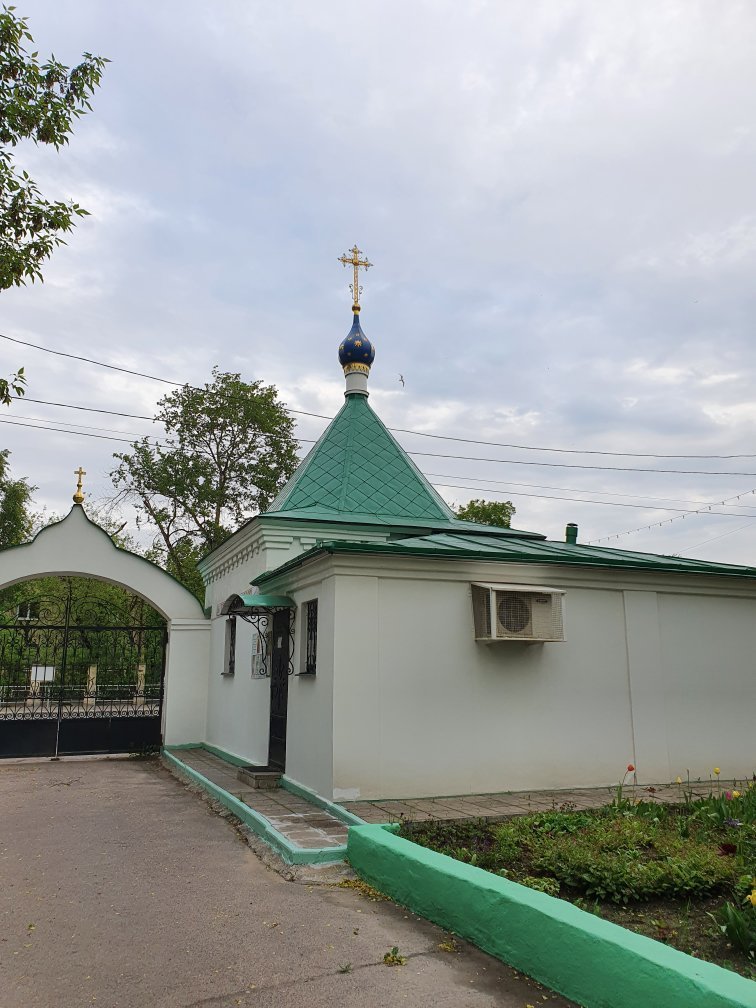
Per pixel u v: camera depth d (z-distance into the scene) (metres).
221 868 6.71
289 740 10.33
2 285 7.45
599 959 3.89
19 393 7.45
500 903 4.67
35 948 4.81
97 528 16.33
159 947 4.81
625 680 10.27
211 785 10.60
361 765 8.59
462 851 5.98
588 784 9.70
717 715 10.76
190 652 16.53
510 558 9.69
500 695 9.47
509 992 4.16
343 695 8.67
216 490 29.02
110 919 5.34
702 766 10.48
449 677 9.25
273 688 11.61
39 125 7.51
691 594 11.02
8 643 15.84
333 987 4.21
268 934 5.02
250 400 29.80
